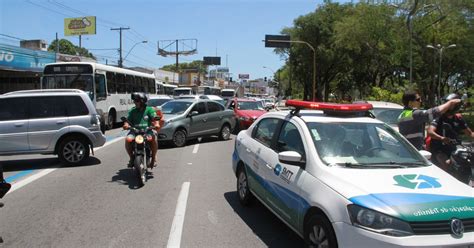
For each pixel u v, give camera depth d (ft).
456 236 13.08
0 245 18.20
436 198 13.92
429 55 134.31
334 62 184.85
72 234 19.58
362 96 190.29
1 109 36.19
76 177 32.32
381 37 141.08
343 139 17.93
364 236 13.32
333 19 177.27
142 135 30.50
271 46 142.72
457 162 21.72
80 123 37.19
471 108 117.60
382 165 16.70
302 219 16.31
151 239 19.01
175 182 30.83
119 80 81.00
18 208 23.73
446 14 120.67
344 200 14.20
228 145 54.03
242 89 281.13
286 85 379.55
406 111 23.70
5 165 37.68
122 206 24.22
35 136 36.32
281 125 20.67
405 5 125.49
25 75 112.68
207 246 18.22
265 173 20.33
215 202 25.25
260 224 21.18
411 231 12.96
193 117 53.83
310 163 16.81
